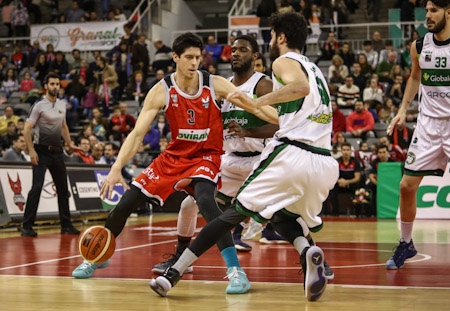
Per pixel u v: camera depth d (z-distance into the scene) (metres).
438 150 4.52
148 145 12.94
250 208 3.26
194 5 22.53
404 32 16.67
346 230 8.27
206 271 4.43
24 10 19.03
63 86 16.31
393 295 3.37
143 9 18.59
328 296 3.35
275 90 3.29
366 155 11.81
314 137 3.25
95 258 3.87
